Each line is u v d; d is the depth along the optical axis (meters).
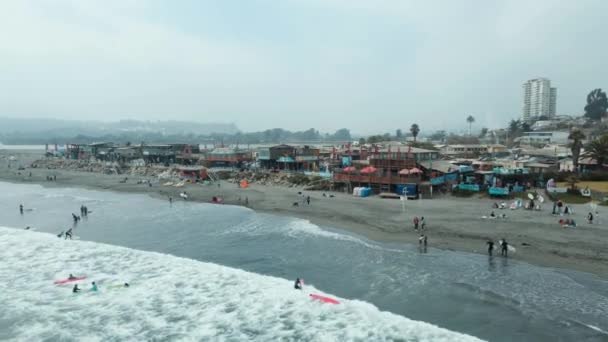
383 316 26.73
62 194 86.31
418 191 66.56
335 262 36.97
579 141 77.62
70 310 29.91
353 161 88.50
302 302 29.52
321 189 79.50
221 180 100.69
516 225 45.72
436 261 36.03
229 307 29.42
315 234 46.50
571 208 53.09
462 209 55.38
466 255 37.25
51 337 26.34
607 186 63.72
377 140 174.75
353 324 26.08
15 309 30.19
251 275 34.94
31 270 37.62
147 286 33.50
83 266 38.44
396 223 49.22
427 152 74.00
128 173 124.56
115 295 32.06
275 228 50.34
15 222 57.56
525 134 186.62
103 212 63.88
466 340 23.22
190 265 37.94
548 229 43.69
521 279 31.33
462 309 27.03
